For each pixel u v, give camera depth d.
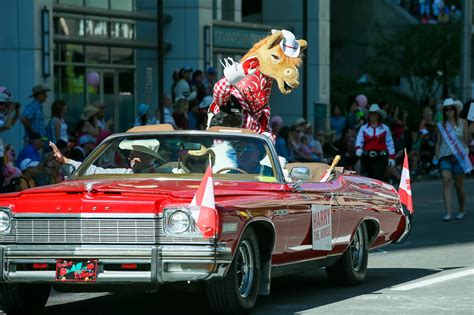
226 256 10.23
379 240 14.45
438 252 17.55
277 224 11.30
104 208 10.25
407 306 11.84
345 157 32.47
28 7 27.62
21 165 20.56
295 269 12.13
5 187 19.78
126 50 35.12
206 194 10.09
